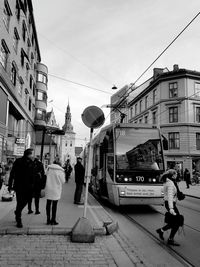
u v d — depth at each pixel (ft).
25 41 99.86
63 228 21.38
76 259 15.85
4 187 50.44
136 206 39.65
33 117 132.16
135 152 35.19
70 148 395.96
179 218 20.24
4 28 66.28
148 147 35.86
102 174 39.73
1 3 63.16
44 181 24.32
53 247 17.89
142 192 33.17
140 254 17.56
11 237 19.83
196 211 36.96
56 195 22.89
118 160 34.45
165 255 17.88
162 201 33.76
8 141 74.28
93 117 22.52
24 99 100.83
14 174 21.88
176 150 123.65
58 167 23.29
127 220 29.78
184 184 98.32
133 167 34.30
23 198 21.72
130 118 172.14
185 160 120.98
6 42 68.74
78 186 37.42
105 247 18.37
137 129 36.65
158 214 33.60
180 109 124.77
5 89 67.46
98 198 46.26
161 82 130.82
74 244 18.72
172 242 20.29
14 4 77.46
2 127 65.77
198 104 126.00
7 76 69.36
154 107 135.74
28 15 105.09
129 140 35.81
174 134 125.29
